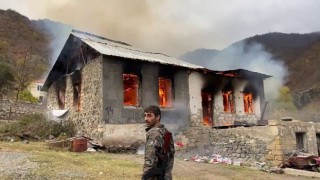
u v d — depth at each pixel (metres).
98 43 20.09
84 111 19.31
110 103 17.59
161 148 3.97
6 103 28.89
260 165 13.86
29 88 55.69
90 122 18.34
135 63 19.11
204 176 10.22
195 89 21.73
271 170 12.46
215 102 22.70
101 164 10.77
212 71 22.27
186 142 18.69
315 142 16.31
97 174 8.87
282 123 14.64
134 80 19.34
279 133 14.34
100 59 18.06
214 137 17.36
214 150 17.14
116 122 17.55
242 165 13.84
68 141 15.66
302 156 13.30
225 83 23.58
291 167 13.32
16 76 54.12
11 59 91.88
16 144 15.44
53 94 25.14
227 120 23.00
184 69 21.38
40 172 8.59
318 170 12.99
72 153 13.73
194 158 14.91
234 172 11.48
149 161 3.86
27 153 12.07
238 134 16.12
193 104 21.36
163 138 4.02
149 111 4.19
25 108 30.03
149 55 21.72
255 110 25.09
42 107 31.16
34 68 86.38
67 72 22.78
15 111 29.28
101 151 15.80
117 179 8.42
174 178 9.32
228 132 16.67
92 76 18.81
